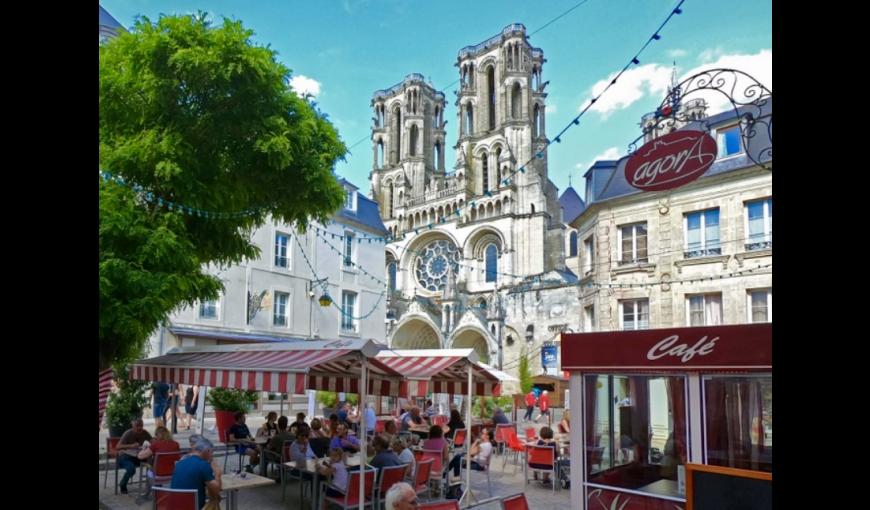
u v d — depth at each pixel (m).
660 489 7.29
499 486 13.40
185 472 7.67
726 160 22.86
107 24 15.47
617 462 7.69
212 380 10.48
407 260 63.31
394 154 72.62
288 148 11.60
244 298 24.86
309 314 27.95
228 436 14.40
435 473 12.00
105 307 9.33
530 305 46.97
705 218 23.39
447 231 60.94
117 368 14.45
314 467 10.18
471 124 67.56
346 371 12.62
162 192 11.31
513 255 56.34
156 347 21.44
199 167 11.34
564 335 8.14
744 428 6.80
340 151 13.41
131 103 11.06
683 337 7.10
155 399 19.61
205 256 12.76
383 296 33.06
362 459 8.99
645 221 24.78
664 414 7.46
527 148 60.78
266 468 13.57
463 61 67.94
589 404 7.96
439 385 13.59
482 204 59.25
